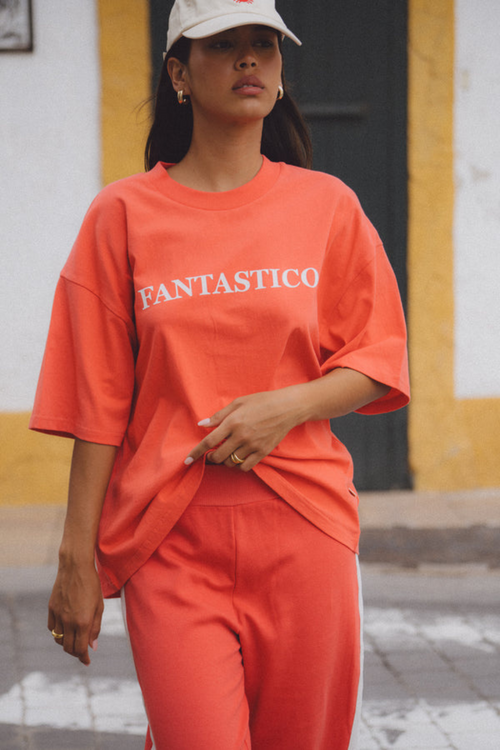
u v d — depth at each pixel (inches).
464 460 245.9
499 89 237.8
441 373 243.1
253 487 69.3
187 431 69.4
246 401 67.3
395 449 245.0
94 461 72.0
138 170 229.5
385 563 195.5
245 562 68.9
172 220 69.9
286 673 70.3
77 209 230.2
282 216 70.7
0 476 232.2
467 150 238.7
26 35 223.8
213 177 72.5
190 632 66.8
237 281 68.4
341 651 71.2
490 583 186.4
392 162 237.9
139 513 70.4
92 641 72.3
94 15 225.1
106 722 129.3
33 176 228.4
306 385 69.9
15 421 231.3
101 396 71.6
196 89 70.8
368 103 235.5
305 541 69.5
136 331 72.5
